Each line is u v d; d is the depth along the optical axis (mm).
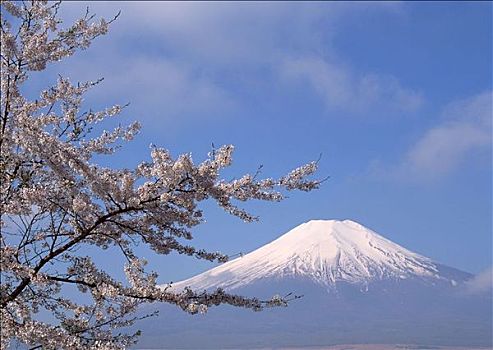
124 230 9031
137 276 8984
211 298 8867
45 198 8719
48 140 8547
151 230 9125
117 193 8461
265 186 8719
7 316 8227
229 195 8641
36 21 9695
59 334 8172
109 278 9188
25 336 8070
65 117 9758
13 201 8711
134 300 8945
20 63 9430
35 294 9078
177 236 9336
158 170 8297
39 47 9422
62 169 8680
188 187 8586
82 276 9234
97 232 9133
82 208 8461
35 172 9328
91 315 9078
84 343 8500
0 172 8852
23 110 9289
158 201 8562
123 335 8875
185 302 8633
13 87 9242
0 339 8055
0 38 9125
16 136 8773
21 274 8492
